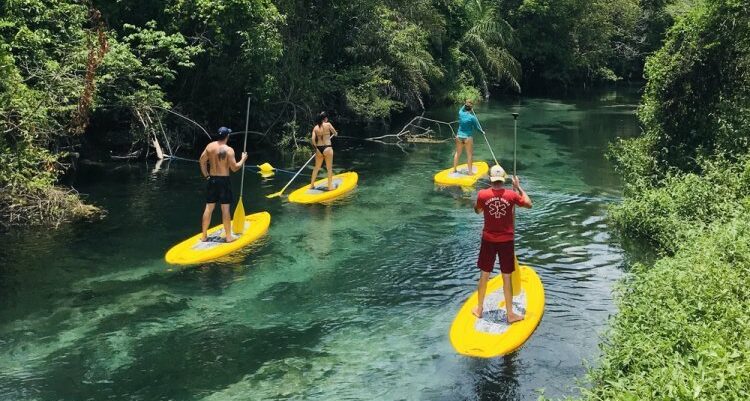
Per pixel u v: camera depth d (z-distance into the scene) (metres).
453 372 6.01
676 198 9.48
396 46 21.67
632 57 39.59
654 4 39.28
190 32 15.95
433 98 27.50
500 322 6.86
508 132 20.80
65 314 7.12
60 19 12.80
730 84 11.16
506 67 31.31
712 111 11.15
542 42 34.53
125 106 14.56
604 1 36.12
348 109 21.00
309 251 9.21
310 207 11.53
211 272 8.41
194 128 17.20
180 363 6.13
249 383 5.80
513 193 6.61
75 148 14.69
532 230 10.27
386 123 22.64
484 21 30.73
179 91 16.73
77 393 5.59
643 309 5.75
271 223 10.52
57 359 6.16
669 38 12.01
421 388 5.73
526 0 32.78
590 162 15.88
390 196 12.36
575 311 7.31
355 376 5.94
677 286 5.82
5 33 11.91
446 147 18.17
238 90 17.47
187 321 7.01
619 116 24.84
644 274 6.54
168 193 12.23
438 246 9.48
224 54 16.11
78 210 10.72
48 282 7.98
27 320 6.95
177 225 10.31
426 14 25.31
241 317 7.14
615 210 10.73
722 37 10.81
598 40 36.75
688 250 6.94
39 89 11.57
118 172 13.85
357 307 7.44
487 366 6.11
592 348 6.44
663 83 11.43
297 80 17.92
